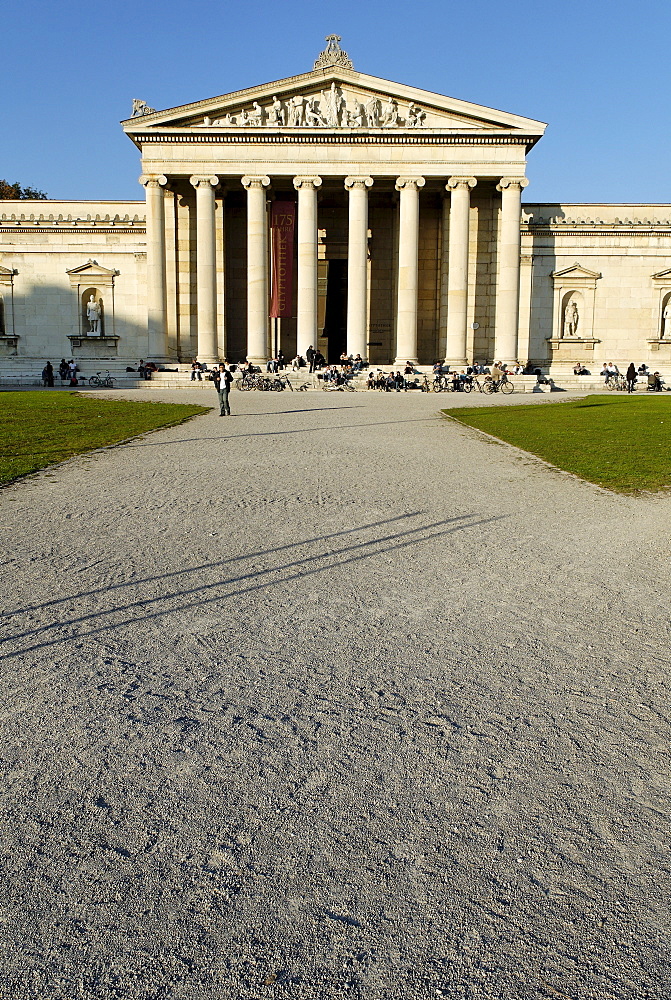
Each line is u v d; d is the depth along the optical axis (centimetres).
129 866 520
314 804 588
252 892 499
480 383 6319
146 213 6769
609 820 573
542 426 3238
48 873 513
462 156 6519
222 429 3091
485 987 431
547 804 591
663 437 2802
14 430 2875
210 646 877
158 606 1002
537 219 7469
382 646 880
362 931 469
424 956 452
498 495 1772
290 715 720
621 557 1248
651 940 464
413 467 2172
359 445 2636
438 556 1248
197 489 1798
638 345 7431
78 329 7538
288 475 2006
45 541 1318
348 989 429
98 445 2517
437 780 620
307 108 6531
